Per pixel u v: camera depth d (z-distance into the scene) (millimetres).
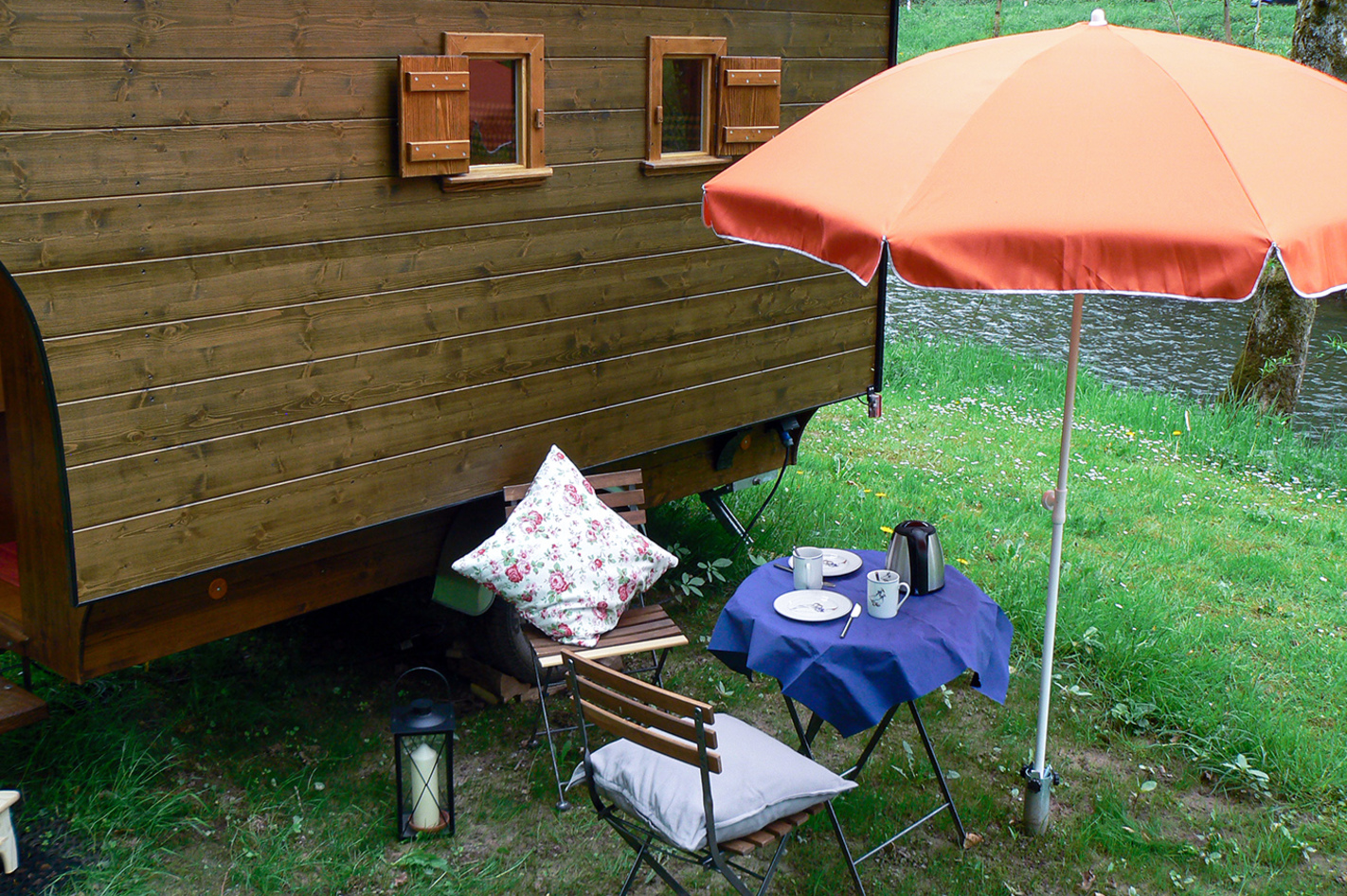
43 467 3096
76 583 2979
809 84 4953
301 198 3299
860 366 5629
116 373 2977
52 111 2752
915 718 3521
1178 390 10406
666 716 2760
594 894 3312
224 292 3170
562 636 3854
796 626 3379
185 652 4559
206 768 3828
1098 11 3176
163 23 2914
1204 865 3510
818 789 2992
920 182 2721
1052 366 10562
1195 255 2418
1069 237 2496
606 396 4398
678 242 4535
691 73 4457
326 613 5016
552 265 4078
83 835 3398
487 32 3668
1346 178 2650
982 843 3592
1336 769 3943
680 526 5816
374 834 3514
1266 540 6293
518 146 3885
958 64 3191
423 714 3459
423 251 3656
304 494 3482
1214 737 4105
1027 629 4871
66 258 2834
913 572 3596
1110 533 6230
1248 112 2764
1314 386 10586
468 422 3922
